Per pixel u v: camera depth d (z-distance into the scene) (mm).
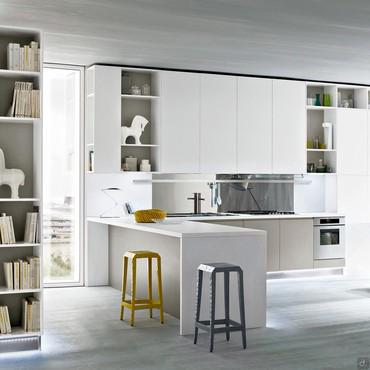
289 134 11461
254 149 11203
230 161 11047
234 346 7477
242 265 8117
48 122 10383
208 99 10898
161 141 10625
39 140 7492
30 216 7441
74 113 10562
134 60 10109
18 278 7371
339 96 11922
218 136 10969
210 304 7891
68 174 10523
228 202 11367
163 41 8992
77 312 8875
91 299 9633
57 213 10453
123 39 8898
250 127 11172
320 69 10719
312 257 11289
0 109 7664
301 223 11188
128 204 10594
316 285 10672
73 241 10586
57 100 10453
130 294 9859
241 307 7465
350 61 10148
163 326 8227
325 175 12062
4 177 7402
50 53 9703
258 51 9516
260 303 8180
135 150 10875
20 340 7340
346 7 7555
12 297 7688
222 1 7398
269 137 11312
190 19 8016
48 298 9695
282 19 7996
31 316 7395
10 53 7375
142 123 10609
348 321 8430
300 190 11930
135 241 9703
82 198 10586
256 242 8172
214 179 11164
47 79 10391
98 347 7449
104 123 10352
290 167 11477
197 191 11148
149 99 10852
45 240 10406
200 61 10164
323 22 8109
